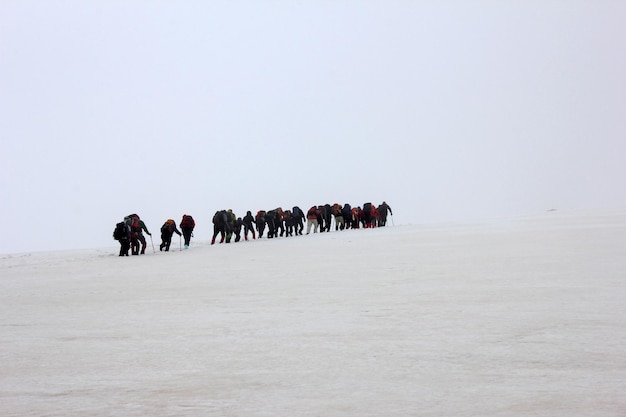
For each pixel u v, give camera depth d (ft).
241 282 48.42
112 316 35.86
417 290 38.93
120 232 93.45
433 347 24.50
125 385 21.40
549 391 18.75
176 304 39.14
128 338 29.27
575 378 19.92
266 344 26.53
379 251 68.44
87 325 33.30
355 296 38.06
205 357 24.81
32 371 23.90
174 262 72.49
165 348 26.78
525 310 30.73
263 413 17.89
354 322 30.19
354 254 66.80
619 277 39.42
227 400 19.24
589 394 18.35
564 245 61.05
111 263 77.56
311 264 58.95
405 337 26.43
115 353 26.30
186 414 18.12
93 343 28.55
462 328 27.55
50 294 47.80
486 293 36.32
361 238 93.09
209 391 20.24
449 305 33.24
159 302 40.42
